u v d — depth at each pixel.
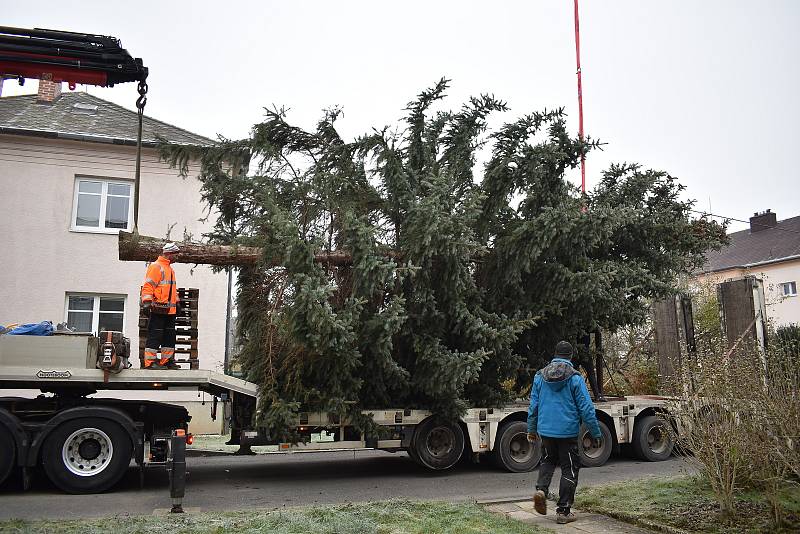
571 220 9.59
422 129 10.31
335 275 9.67
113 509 6.86
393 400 9.84
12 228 15.65
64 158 16.17
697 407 6.31
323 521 5.80
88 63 8.29
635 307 11.21
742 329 10.88
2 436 7.61
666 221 11.34
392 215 9.98
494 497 7.77
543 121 9.99
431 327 9.60
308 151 10.44
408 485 8.65
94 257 16.06
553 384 6.41
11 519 6.14
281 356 9.06
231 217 10.58
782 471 5.81
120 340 8.23
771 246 37.50
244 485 8.59
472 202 9.19
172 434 7.82
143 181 16.52
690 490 6.87
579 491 7.36
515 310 10.11
